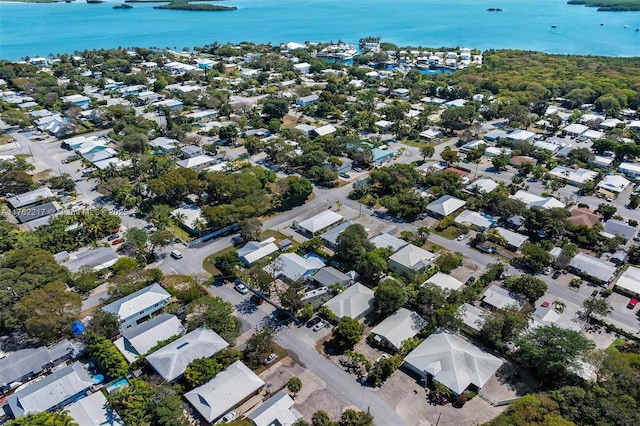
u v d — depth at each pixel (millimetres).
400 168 146750
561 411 66938
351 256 104812
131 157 159875
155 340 81188
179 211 130250
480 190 141875
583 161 168875
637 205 136375
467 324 87375
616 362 72500
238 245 116750
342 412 69938
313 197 141875
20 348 82500
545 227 117375
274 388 74500
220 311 85000
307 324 89250
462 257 109688
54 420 61938
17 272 91438
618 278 102500
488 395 73562
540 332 77438
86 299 96125
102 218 118375
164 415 63750
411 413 70125
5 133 192750
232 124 192000
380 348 83312
